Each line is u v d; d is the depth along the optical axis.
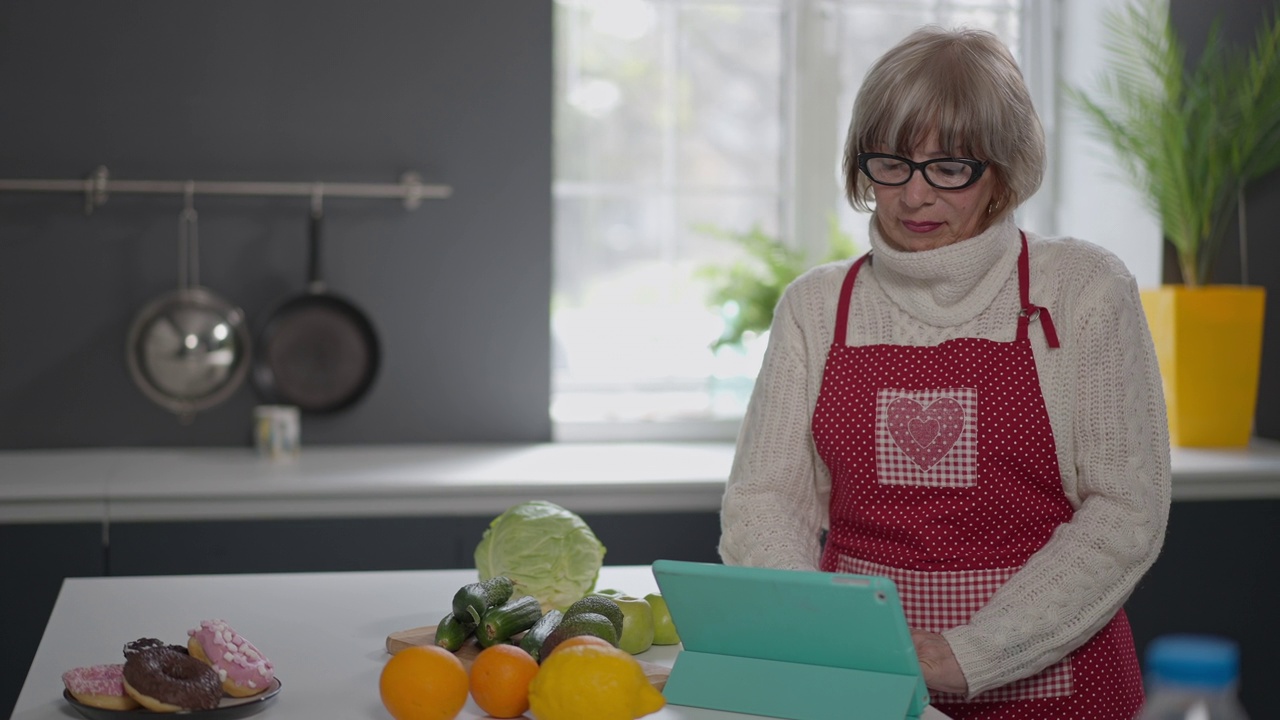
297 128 3.14
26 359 3.08
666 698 1.29
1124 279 1.56
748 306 3.30
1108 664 1.56
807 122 3.51
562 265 3.46
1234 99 3.10
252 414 3.18
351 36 3.15
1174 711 0.63
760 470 1.66
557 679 1.19
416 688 1.21
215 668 1.29
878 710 1.21
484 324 3.24
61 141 3.06
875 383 1.61
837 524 1.68
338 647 1.51
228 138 3.12
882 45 3.55
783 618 1.23
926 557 1.57
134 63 3.07
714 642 1.30
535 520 1.64
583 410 3.45
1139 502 1.49
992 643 1.40
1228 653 0.63
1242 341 3.10
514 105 3.21
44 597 2.64
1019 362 1.57
